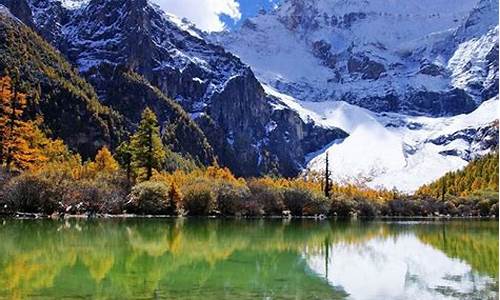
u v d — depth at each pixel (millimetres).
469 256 46281
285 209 118062
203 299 25688
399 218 142625
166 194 97938
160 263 36688
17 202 78375
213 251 44344
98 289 27312
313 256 43406
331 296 27547
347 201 131875
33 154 97812
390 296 28188
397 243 57781
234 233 62656
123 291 27109
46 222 68562
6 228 58281
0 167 84312
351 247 51781
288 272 34594
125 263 36312
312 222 98188
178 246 47031
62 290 26906
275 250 46406
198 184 105375
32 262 35406
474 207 174000
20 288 27188
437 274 35750
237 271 34156
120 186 98938
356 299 27172
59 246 43938
